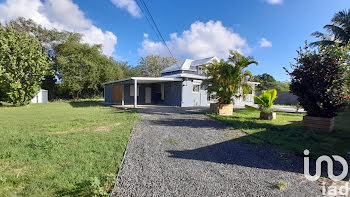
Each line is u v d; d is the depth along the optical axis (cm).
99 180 277
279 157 416
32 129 683
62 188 272
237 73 1041
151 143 509
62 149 446
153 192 268
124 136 572
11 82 1574
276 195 264
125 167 353
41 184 283
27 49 1625
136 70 4022
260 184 295
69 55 2798
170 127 723
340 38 1426
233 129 691
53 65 2681
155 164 369
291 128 693
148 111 1241
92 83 2683
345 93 584
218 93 1088
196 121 862
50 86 2716
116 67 3048
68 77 2495
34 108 1523
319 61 644
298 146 479
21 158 388
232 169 351
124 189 275
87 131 648
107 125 756
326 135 596
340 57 615
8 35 1578
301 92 694
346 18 1391
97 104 1988
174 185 288
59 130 667
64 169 338
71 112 1232
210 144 507
